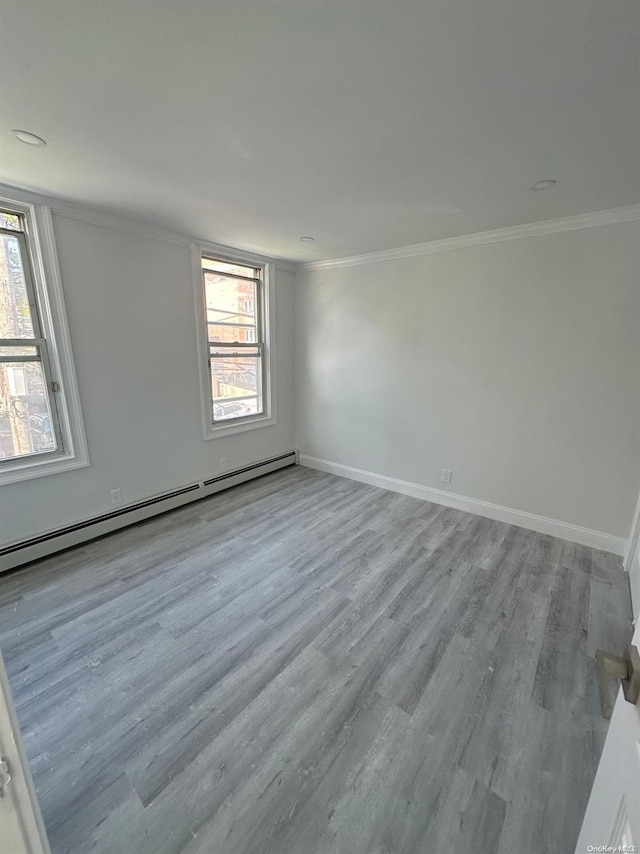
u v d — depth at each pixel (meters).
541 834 1.19
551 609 2.21
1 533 2.47
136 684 1.71
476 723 1.54
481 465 3.36
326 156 1.84
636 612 2.13
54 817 1.22
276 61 1.22
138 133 1.66
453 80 1.29
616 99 1.36
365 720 1.55
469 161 1.86
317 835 1.18
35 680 1.72
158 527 3.15
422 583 2.44
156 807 1.25
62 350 2.61
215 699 1.64
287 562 2.67
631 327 2.57
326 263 4.06
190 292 3.36
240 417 4.13
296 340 4.53
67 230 2.54
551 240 2.76
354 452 4.25
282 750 1.43
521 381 3.05
